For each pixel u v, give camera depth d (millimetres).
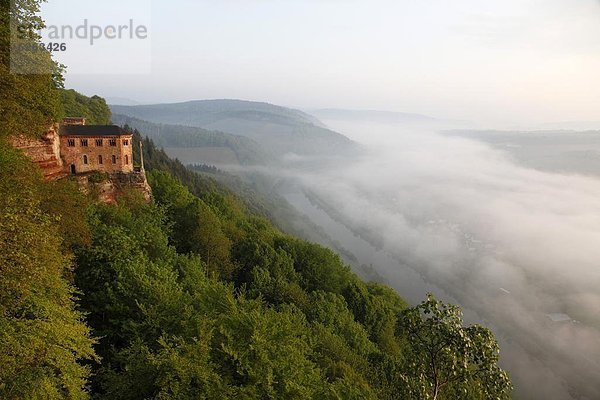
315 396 24750
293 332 25500
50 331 20078
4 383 17125
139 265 32875
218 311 26094
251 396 20250
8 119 34875
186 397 19156
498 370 22422
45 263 23531
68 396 19562
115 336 28766
